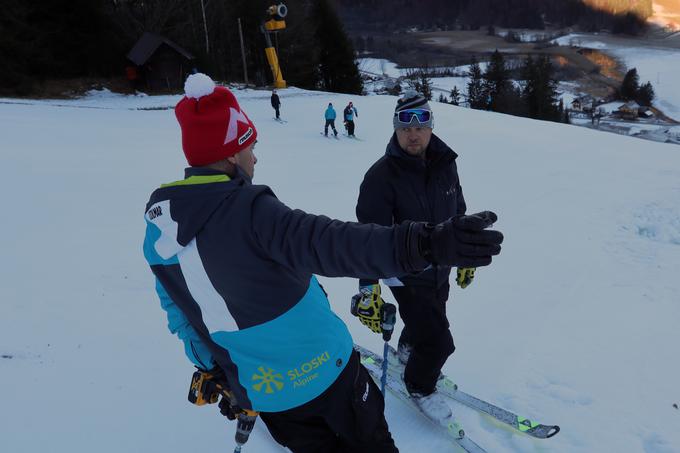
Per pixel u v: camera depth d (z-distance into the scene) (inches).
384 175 83.4
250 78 1537.9
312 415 51.2
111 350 106.8
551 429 88.4
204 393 60.2
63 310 122.6
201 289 45.3
